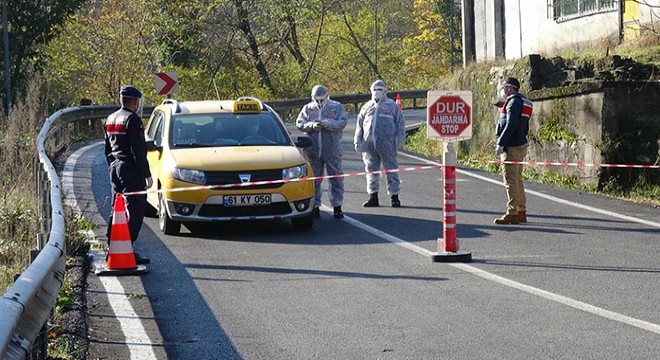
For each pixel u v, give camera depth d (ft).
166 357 27.84
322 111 56.13
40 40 144.25
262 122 54.80
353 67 256.32
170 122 54.24
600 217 54.03
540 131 72.90
